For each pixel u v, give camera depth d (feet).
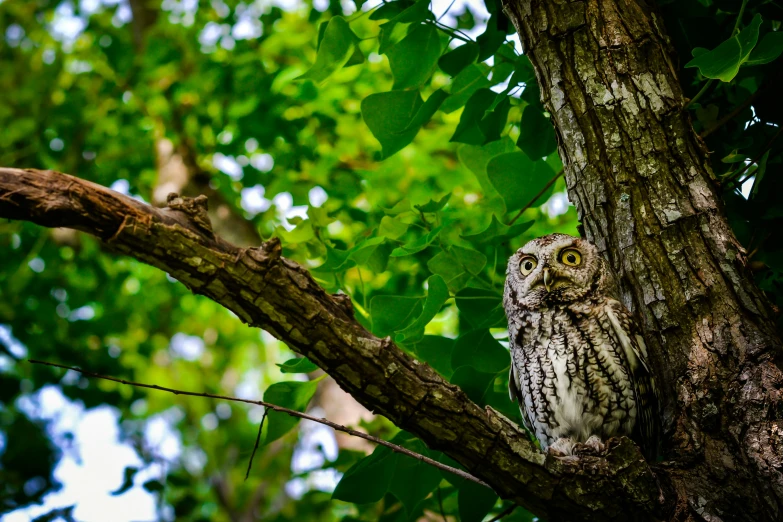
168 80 59.98
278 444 65.67
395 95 26.99
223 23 62.13
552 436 27.86
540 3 24.66
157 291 72.02
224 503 77.71
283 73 50.21
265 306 16.94
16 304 62.49
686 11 27.02
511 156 29.04
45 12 73.00
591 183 23.27
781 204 26.00
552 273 27.94
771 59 20.95
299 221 29.76
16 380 61.67
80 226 15.28
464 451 18.38
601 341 26.73
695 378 20.71
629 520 18.98
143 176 63.10
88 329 64.13
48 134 64.69
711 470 19.63
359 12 28.40
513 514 31.71
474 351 26.81
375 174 47.91
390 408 18.11
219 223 53.67
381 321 26.23
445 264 28.07
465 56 27.17
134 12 65.57
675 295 21.58
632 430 26.61
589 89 23.52
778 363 20.34
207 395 18.10
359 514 36.86
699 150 22.95
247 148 60.03
